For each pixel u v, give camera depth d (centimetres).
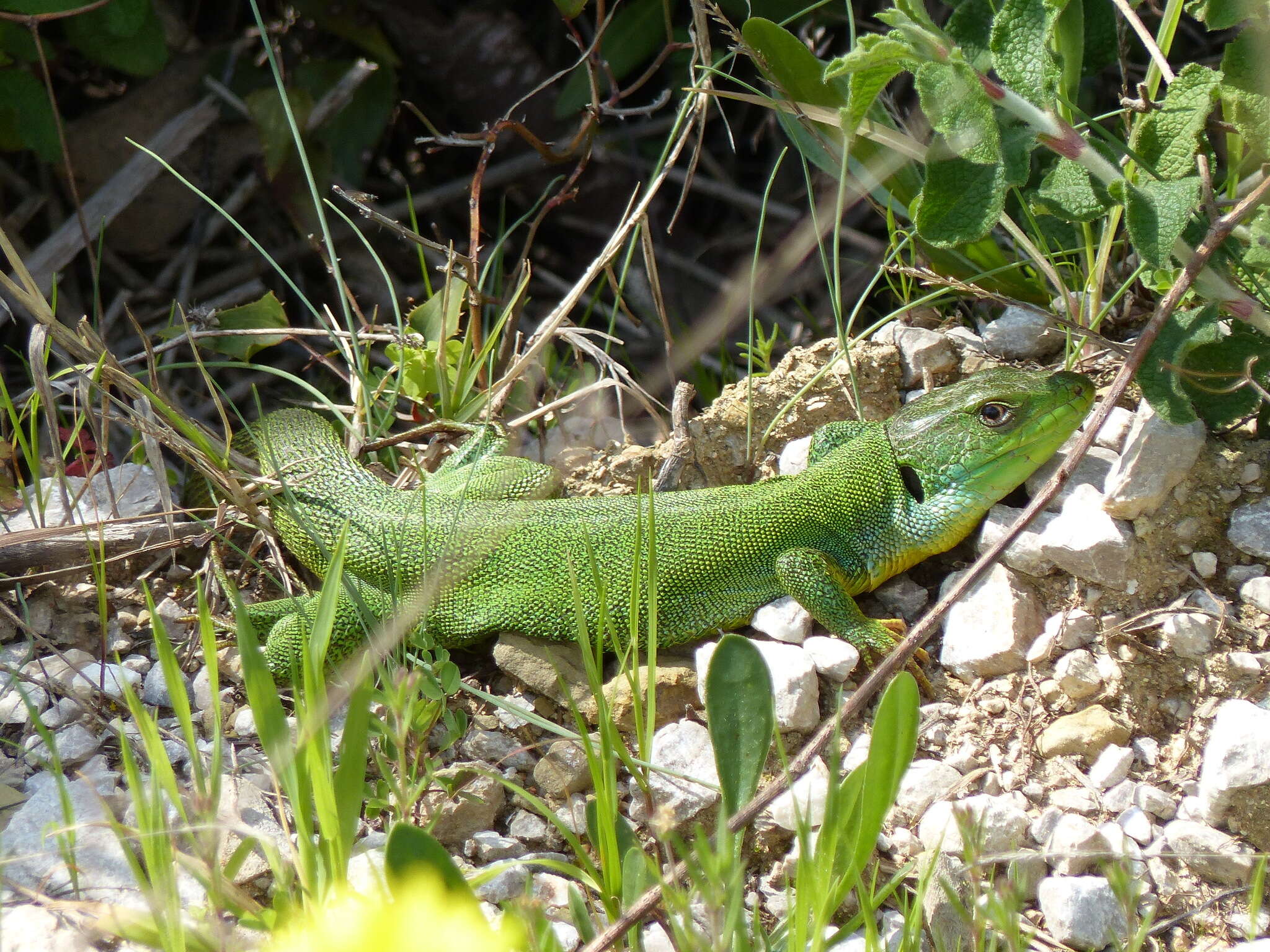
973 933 357
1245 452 496
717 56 840
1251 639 461
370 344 682
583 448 623
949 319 636
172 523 521
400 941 273
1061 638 467
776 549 513
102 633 470
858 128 507
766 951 336
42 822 422
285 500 548
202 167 880
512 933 293
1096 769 436
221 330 638
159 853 321
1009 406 501
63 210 871
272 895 410
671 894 316
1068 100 487
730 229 924
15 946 372
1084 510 487
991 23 447
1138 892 362
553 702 486
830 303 785
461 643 516
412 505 542
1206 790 414
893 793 339
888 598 536
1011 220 604
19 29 719
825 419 598
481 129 912
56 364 705
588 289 891
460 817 441
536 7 933
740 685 366
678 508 521
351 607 515
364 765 337
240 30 916
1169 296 439
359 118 866
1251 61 433
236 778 448
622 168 901
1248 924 388
